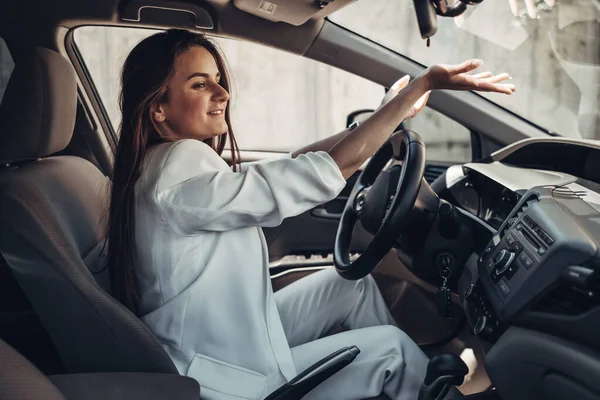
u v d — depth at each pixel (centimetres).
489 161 193
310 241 245
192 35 139
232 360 128
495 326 137
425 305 215
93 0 193
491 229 158
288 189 124
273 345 131
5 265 176
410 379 139
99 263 144
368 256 150
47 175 133
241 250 130
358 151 132
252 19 199
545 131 219
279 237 242
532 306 123
